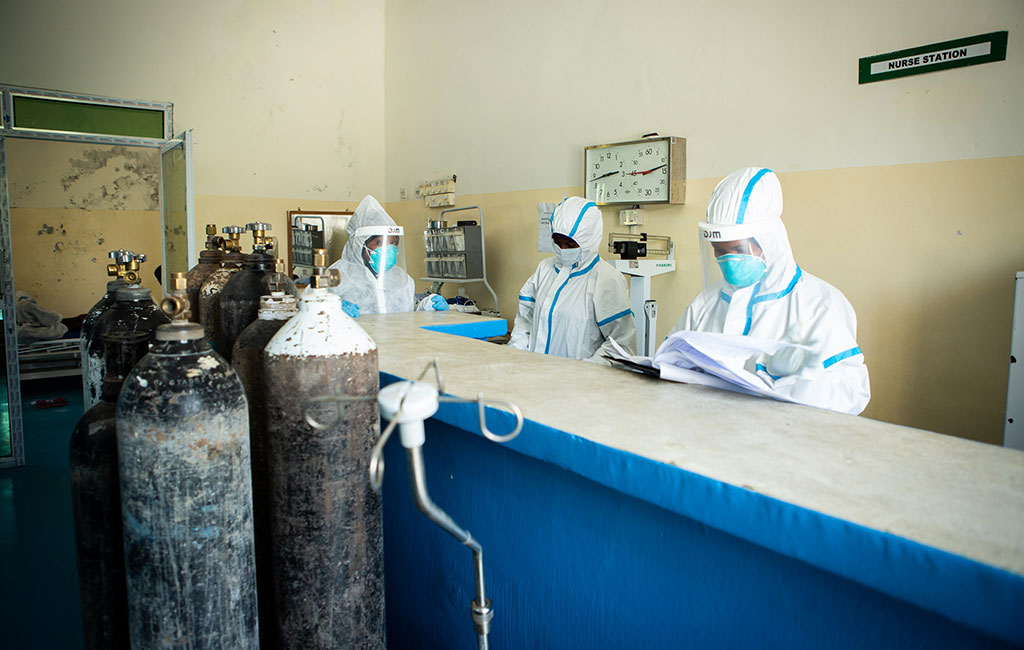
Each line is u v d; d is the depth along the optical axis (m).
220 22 5.36
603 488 0.99
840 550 0.61
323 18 5.78
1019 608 0.51
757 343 1.10
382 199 6.23
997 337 2.43
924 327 2.61
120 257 1.33
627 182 3.60
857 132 2.75
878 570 0.59
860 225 2.77
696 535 0.87
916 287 2.62
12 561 2.59
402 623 1.54
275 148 5.67
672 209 3.51
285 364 0.93
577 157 4.07
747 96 3.12
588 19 3.94
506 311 4.75
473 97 4.95
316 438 0.95
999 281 2.41
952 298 2.53
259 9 5.50
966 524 0.60
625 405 1.04
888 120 2.65
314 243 5.39
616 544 0.98
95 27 4.93
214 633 0.89
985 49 2.38
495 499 1.20
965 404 2.52
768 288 1.72
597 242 3.05
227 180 5.48
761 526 0.68
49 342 5.21
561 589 1.09
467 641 1.32
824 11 2.82
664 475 0.77
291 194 5.78
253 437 1.10
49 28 4.80
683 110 3.43
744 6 3.11
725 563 0.84
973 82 2.42
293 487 0.97
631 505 0.95
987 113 2.40
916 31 2.55
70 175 5.82
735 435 0.88
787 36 2.96
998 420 2.44
